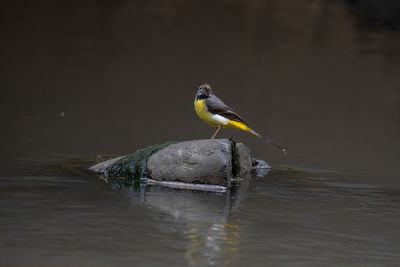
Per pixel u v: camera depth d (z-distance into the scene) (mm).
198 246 8766
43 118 18078
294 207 11000
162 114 19328
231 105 20547
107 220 9758
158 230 9375
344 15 34938
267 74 25016
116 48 28375
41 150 14562
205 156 12180
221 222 9914
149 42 29578
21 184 11664
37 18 33281
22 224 9375
